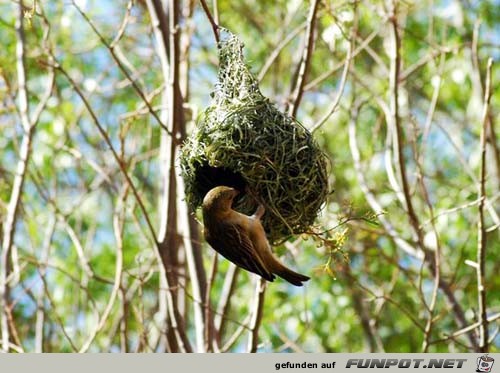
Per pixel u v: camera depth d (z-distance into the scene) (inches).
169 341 458.9
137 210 663.1
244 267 313.9
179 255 494.6
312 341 629.3
